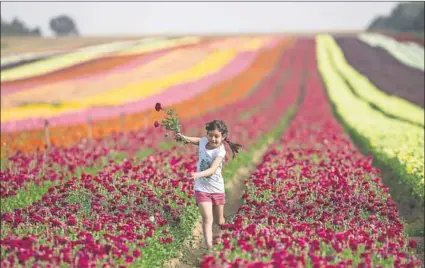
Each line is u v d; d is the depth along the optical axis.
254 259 7.82
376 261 8.26
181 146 20.98
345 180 13.23
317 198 11.97
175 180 12.53
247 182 13.94
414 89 52.41
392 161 17.06
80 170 16.61
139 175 13.25
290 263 7.24
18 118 30.41
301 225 9.16
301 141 22.41
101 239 8.81
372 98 45.59
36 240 8.12
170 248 9.45
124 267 7.69
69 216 10.13
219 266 7.41
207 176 9.19
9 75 51.31
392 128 25.95
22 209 10.38
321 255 8.19
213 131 8.99
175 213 10.96
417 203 14.25
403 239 9.47
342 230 9.65
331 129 26.00
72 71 56.16
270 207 10.87
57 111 33.84
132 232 9.07
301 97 48.22
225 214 13.02
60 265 7.67
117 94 43.50
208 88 50.75
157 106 9.25
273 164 16.03
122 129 27.59
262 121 30.88
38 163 16.41
